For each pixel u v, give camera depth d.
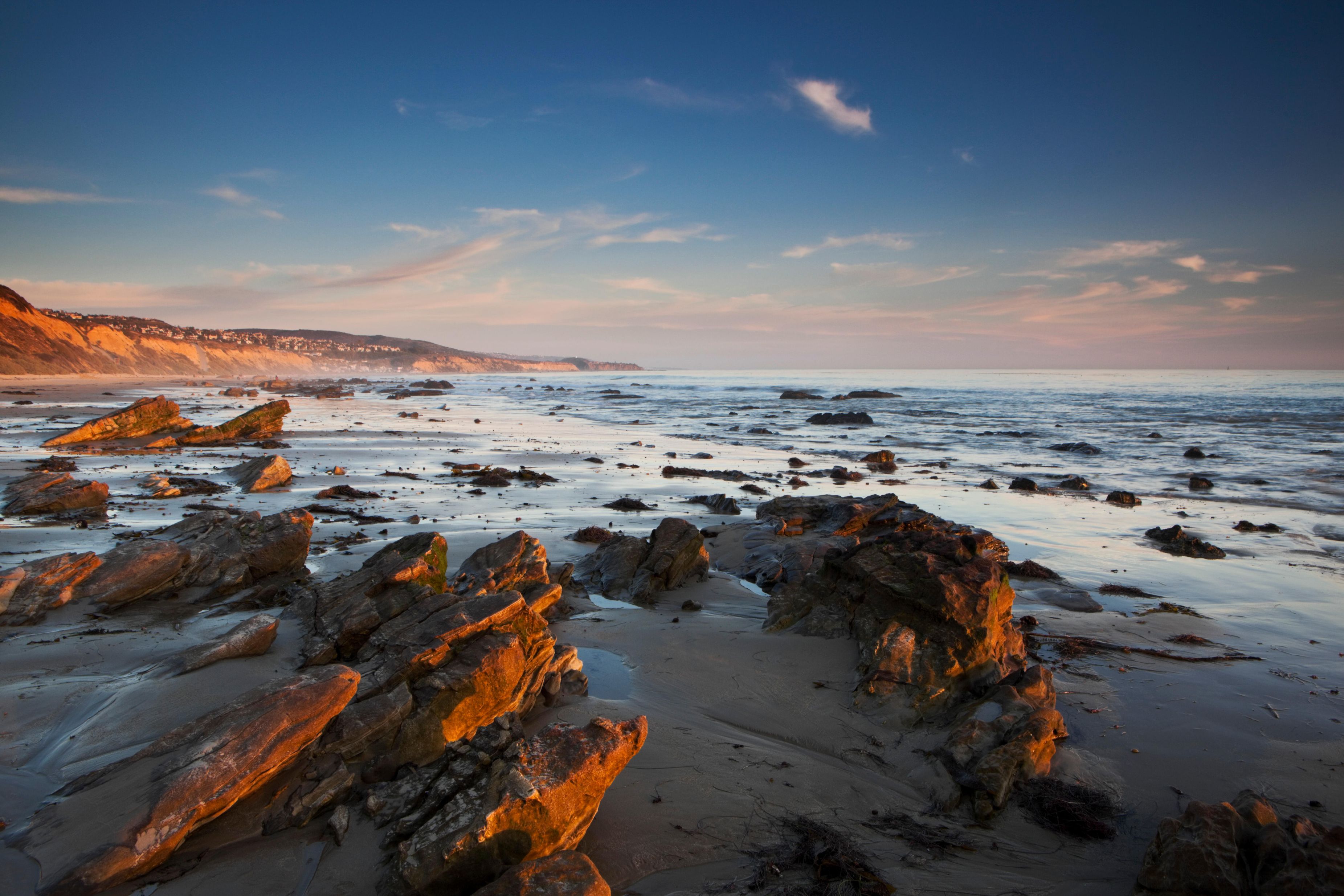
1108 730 8.39
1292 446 42.16
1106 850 6.24
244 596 12.02
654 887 5.49
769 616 11.83
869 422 57.22
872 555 11.04
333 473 26.62
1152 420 60.69
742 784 6.95
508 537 13.12
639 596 13.50
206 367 186.88
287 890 5.23
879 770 7.49
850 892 5.46
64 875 5.06
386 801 6.14
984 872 5.86
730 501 21.66
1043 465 35.06
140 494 20.88
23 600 10.51
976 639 9.12
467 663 7.51
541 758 5.74
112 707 7.32
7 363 117.06
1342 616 13.09
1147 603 13.79
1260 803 5.96
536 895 4.75
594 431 48.84
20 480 19.45
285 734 6.26
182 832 5.48
